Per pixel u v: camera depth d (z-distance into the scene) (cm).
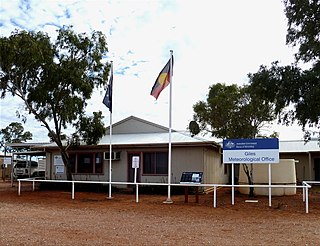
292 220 1097
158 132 2534
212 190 2212
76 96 2117
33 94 2059
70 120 2123
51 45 2092
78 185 2202
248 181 1853
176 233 882
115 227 962
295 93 1528
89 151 2339
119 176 2242
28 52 1984
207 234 873
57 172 2411
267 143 1479
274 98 1625
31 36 2048
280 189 1872
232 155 1514
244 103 2183
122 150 2255
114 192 2073
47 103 2100
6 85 2058
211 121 2284
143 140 2269
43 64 2048
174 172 2116
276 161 1459
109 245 745
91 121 2177
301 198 1738
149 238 819
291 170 1912
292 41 1712
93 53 2159
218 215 1195
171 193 1994
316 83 1502
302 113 1528
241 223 1041
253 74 1714
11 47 1972
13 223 1008
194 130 2359
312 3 1602
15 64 2014
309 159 2888
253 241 793
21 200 1647
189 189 1986
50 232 878
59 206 1433
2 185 2694
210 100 2252
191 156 2100
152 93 1612
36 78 2084
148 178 2158
